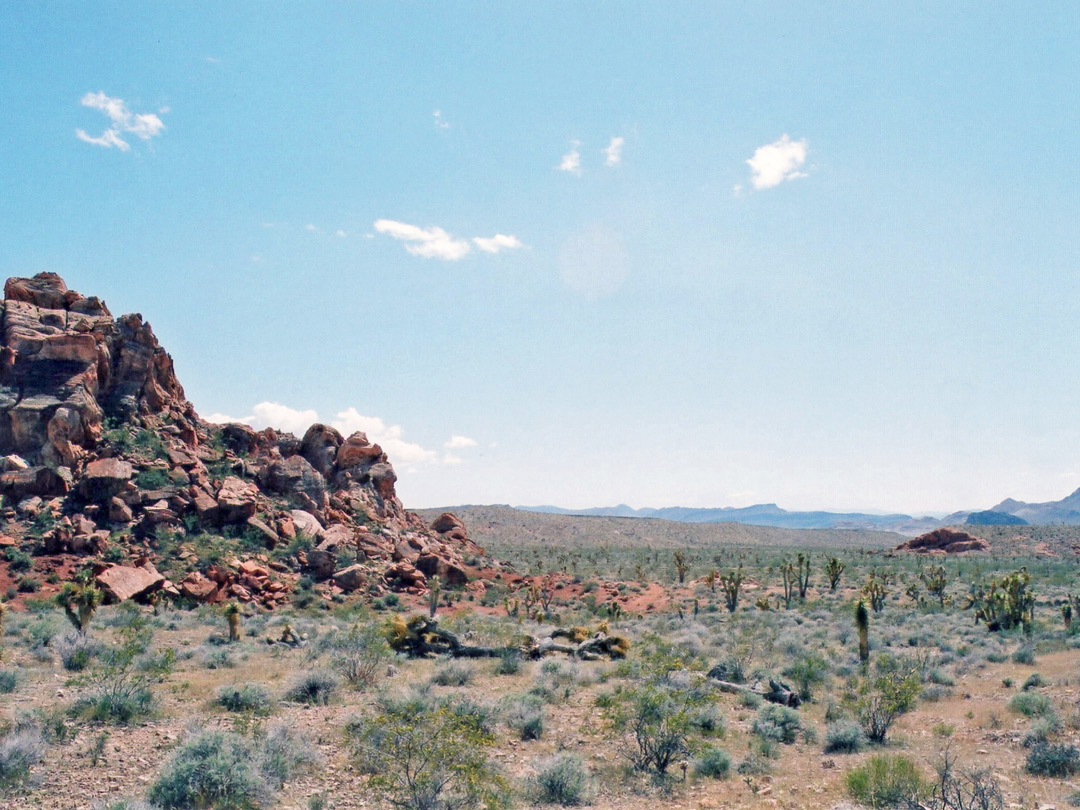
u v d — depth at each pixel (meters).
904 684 16.69
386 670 23.75
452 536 83.69
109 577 44.72
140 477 56.78
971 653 30.61
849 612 51.31
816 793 11.95
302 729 14.61
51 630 27.95
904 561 114.44
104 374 62.69
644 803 11.55
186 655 26.27
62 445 55.62
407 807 10.12
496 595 62.34
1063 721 15.72
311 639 32.59
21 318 61.56
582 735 16.05
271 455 73.25
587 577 75.81
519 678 24.16
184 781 10.47
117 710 15.30
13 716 14.02
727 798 11.76
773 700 20.64
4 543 47.78
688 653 28.86
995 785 10.29
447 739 10.77
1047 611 52.44
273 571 54.81
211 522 56.97
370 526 70.56
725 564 105.38
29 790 10.62
